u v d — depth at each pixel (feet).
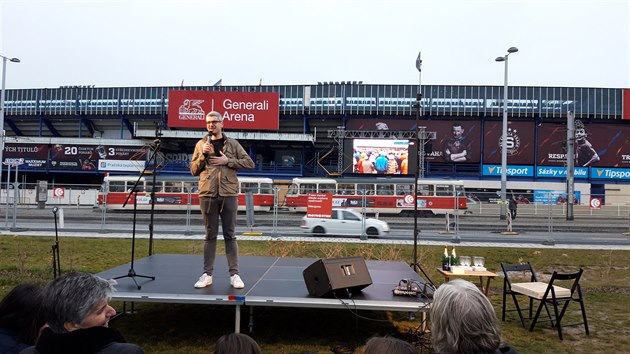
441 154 159.02
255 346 8.22
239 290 18.78
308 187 104.22
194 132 152.87
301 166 158.10
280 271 23.94
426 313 19.66
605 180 156.87
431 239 54.90
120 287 19.06
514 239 55.88
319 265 18.03
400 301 17.63
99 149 158.61
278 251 43.96
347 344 19.07
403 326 21.85
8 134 189.26
